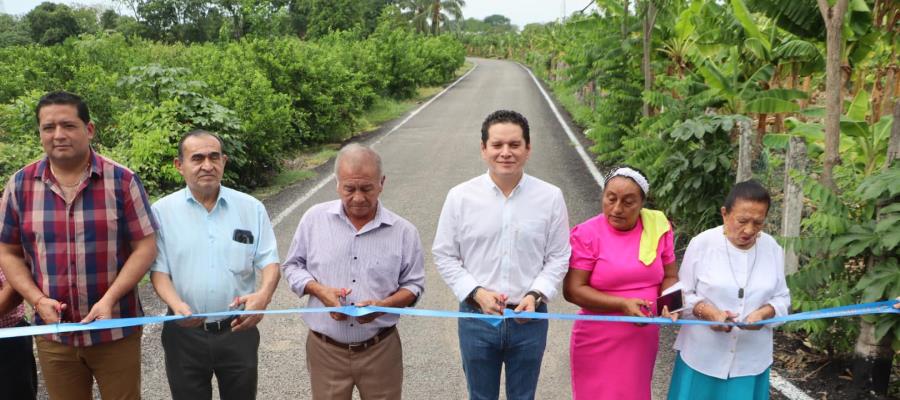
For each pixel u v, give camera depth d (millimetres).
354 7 43156
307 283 2902
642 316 2857
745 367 3006
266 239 3125
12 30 40031
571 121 17484
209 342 2955
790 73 9336
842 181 4820
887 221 3557
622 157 10281
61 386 2936
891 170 3631
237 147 8828
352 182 2740
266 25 14828
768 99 8016
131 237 2850
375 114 19672
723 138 6605
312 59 14453
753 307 2975
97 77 9438
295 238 3037
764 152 7484
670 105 7980
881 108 8430
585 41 11992
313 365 3020
